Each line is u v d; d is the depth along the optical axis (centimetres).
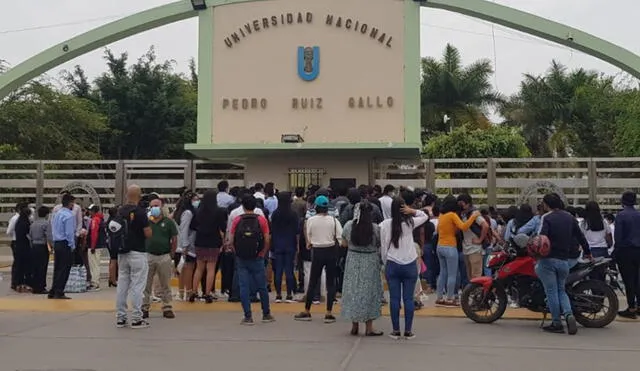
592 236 1080
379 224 948
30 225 1348
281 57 1714
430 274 1270
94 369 668
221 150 1683
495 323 963
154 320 977
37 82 3041
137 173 1908
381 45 1683
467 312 968
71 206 1259
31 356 728
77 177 1988
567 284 929
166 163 1897
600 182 1756
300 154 1747
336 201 1184
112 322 961
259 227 947
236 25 1734
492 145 3203
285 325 936
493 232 1127
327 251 962
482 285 967
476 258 1096
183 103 4034
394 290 841
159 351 758
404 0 1684
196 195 1269
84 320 980
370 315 843
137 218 914
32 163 1955
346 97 1688
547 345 800
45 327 918
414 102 1661
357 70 1688
